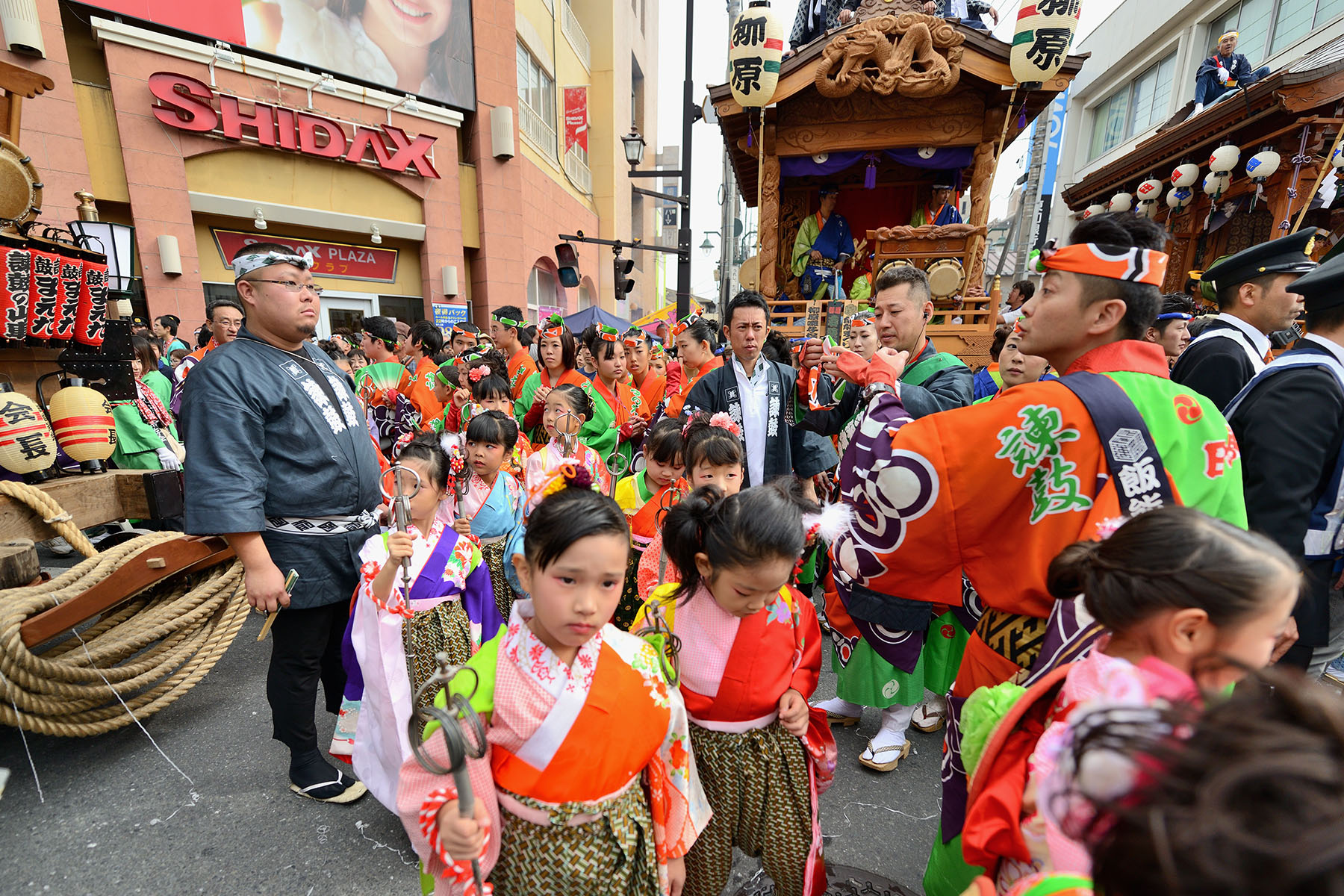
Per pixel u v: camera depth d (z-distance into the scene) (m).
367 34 10.33
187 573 2.76
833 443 3.43
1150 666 0.89
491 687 1.13
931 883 1.44
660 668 1.28
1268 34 9.77
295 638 2.12
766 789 1.43
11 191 2.76
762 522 1.21
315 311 2.14
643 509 2.40
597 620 1.09
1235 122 5.32
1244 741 0.40
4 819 2.09
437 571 2.05
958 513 1.38
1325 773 0.35
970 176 7.47
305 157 10.09
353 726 2.18
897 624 2.16
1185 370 2.29
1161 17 12.08
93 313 3.07
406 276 11.84
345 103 10.23
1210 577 0.82
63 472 2.97
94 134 8.12
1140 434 1.22
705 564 1.33
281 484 2.04
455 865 1.02
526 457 3.48
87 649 2.30
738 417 3.03
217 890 1.83
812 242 7.18
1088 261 1.31
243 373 1.97
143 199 8.48
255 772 2.35
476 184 12.21
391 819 2.12
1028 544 1.33
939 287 4.78
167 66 8.52
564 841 1.14
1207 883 0.36
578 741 1.13
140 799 2.19
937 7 5.88
